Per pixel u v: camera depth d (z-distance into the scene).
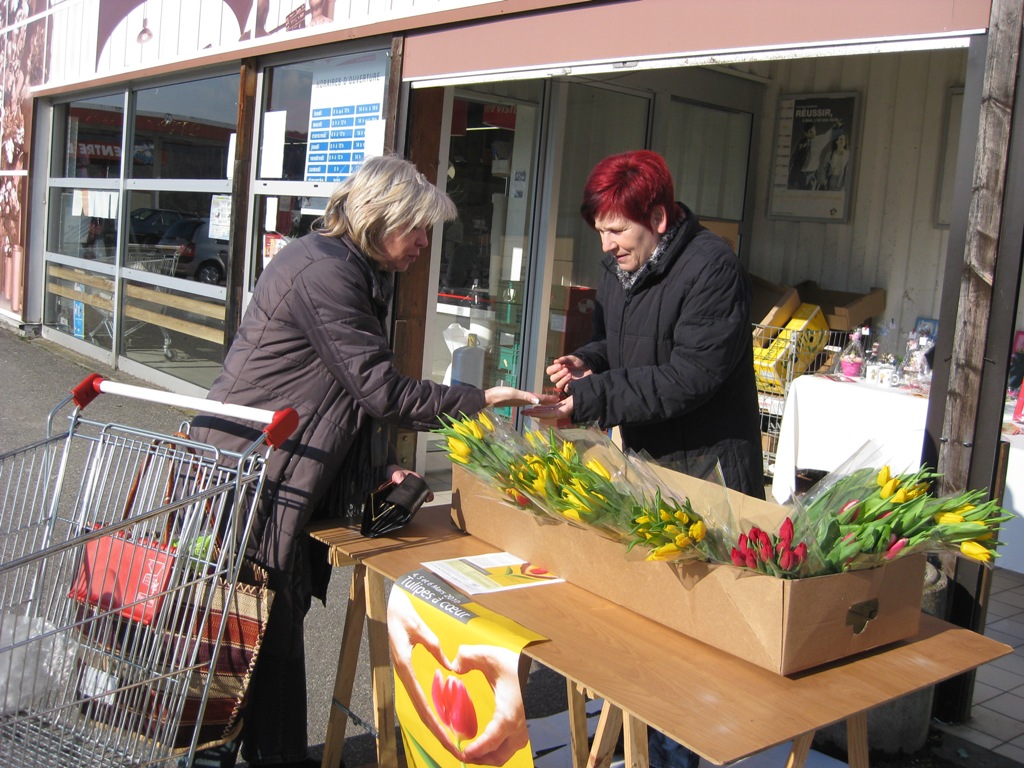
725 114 7.22
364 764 2.96
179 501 2.16
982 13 2.87
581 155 6.40
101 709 2.25
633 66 3.99
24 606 2.55
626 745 1.81
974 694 3.62
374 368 2.44
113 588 2.31
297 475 2.50
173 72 8.03
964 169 2.91
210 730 2.35
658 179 2.61
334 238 2.54
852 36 3.21
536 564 2.34
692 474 2.73
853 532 1.88
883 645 2.00
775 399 6.11
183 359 8.20
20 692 2.16
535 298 6.32
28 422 7.09
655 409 2.57
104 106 9.64
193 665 2.23
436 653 2.11
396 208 2.46
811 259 7.21
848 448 5.13
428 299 5.69
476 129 5.88
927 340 5.81
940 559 3.10
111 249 9.50
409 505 2.52
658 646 1.94
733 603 1.88
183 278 8.14
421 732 2.23
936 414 3.01
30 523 2.56
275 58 6.59
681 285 2.62
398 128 5.36
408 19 5.19
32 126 10.95
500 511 2.44
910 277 6.63
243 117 6.91
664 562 2.01
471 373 6.17
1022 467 4.60
